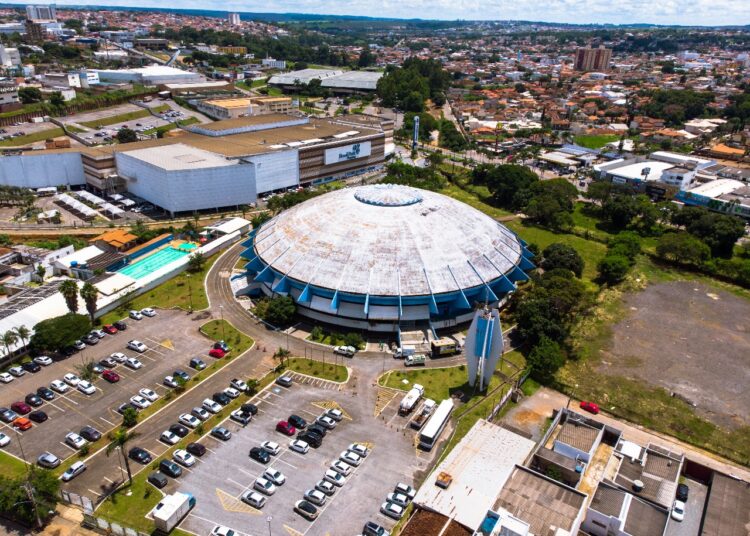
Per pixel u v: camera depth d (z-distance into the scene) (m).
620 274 171.75
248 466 94.81
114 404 109.81
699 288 172.00
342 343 132.50
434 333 134.38
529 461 94.25
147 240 188.38
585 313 153.62
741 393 121.00
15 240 189.75
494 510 80.31
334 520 84.69
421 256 140.12
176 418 106.12
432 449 99.44
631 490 89.19
